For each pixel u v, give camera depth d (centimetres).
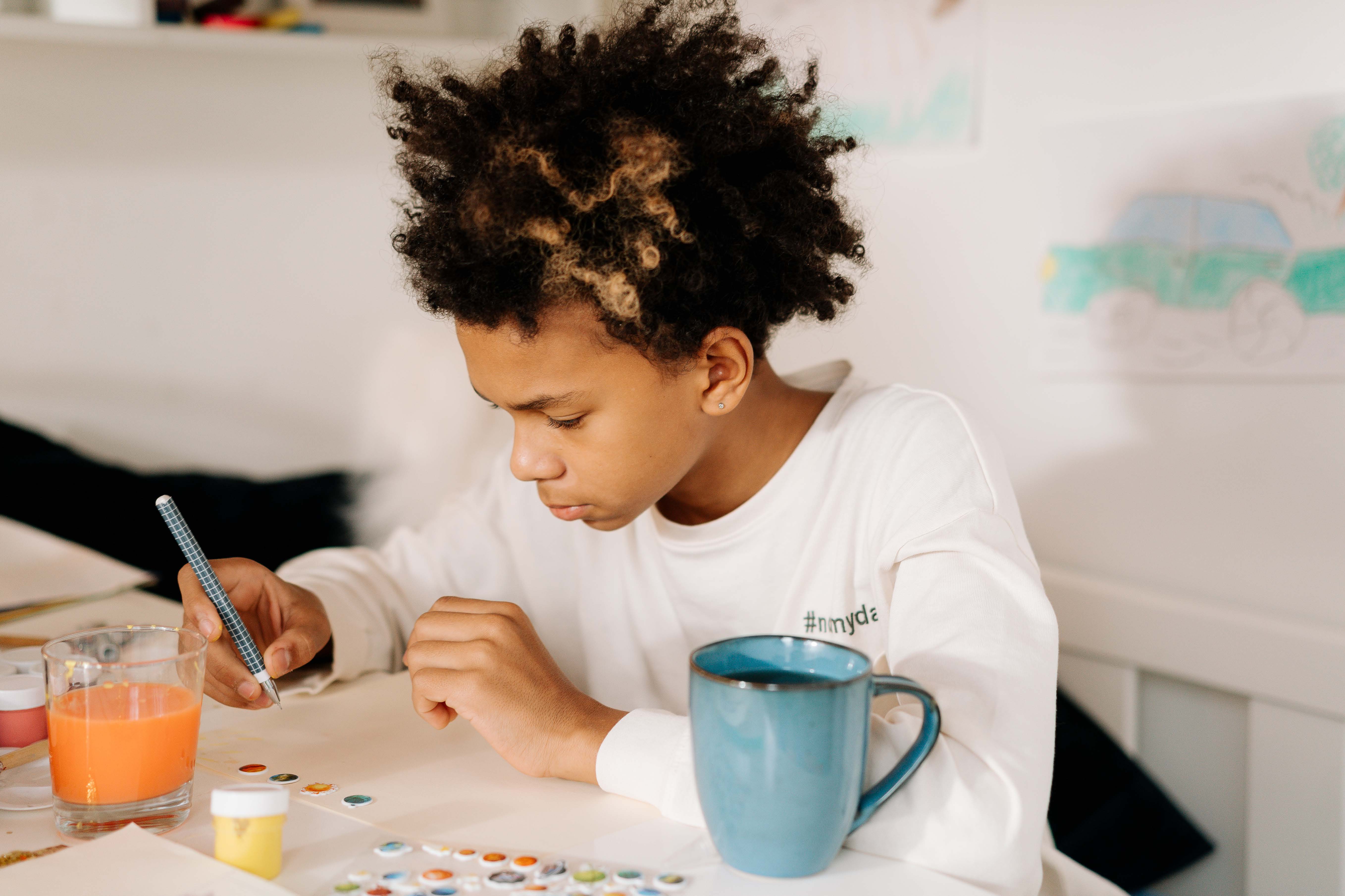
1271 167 107
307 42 161
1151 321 118
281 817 51
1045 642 60
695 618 85
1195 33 113
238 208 180
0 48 163
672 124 60
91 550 141
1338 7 102
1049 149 126
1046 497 131
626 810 59
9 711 65
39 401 172
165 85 173
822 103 108
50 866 49
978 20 132
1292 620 107
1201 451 116
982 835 52
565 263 56
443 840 55
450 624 66
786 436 81
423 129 63
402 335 176
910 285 143
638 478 63
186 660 56
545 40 67
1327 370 105
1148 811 113
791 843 49
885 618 75
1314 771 104
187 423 181
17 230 168
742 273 63
